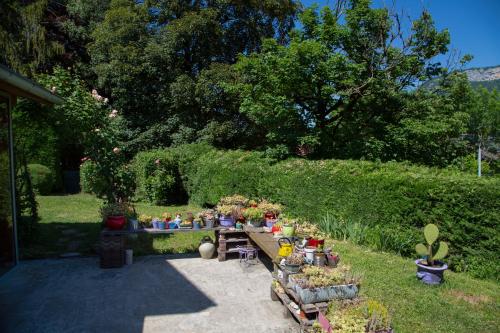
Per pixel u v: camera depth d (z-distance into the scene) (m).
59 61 16.27
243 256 5.91
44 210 9.59
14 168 5.43
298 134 9.67
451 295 4.21
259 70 9.92
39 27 14.02
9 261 5.21
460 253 5.23
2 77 3.50
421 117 10.21
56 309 3.93
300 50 8.97
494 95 23.12
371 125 10.41
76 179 14.13
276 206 6.11
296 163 8.23
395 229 6.01
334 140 10.84
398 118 10.27
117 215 5.53
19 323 3.61
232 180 9.42
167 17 14.53
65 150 14.43
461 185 5.19
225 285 4.71
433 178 5.61
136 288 4.57
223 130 14.02
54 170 12.83
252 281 4.86
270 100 9.75
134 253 6.07
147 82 14.64
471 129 17.83
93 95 7.45
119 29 13.75
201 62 14.77
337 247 6.10
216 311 3.94
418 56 10.09
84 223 8.12
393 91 9.90
